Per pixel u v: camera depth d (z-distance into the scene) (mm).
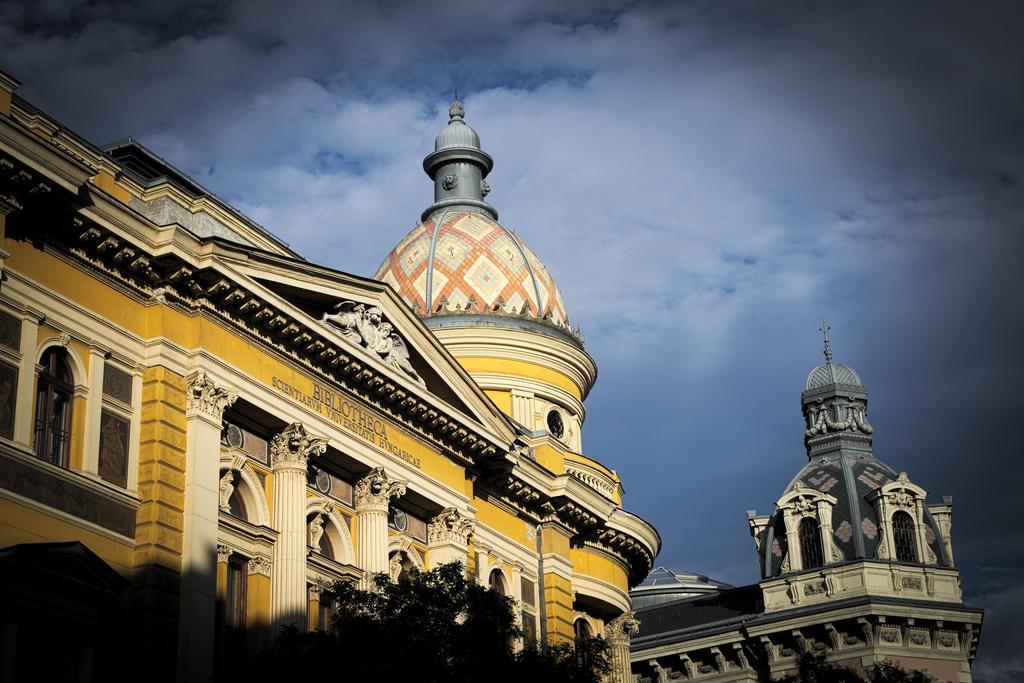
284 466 39000
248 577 37562
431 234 67750
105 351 34812
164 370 35688
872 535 72375
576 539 54156
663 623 77125
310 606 39375
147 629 33188
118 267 35500
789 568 73312
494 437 47281
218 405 36719
